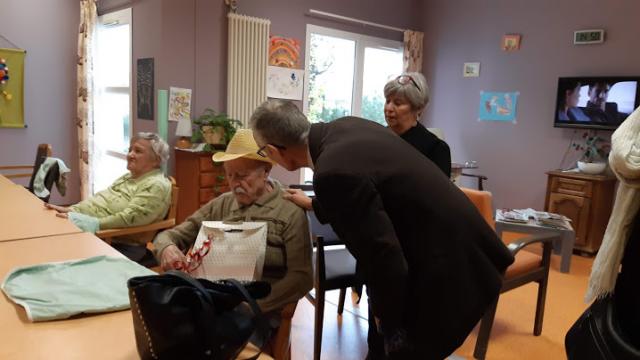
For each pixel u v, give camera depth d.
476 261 1.24
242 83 4.63
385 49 5.93
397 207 1.20
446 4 5.80
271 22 4.84
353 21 5.46
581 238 4.35
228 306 0.95
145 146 2.57
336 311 2.96
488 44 5.40
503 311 3.05
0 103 4.79
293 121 1.36
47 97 5.09
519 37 5.12
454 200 1.25
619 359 1.29
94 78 5.16
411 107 1.92
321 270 2.20
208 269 1.51
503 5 5.24
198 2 4.36
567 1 4.74
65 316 1.13
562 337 2.71
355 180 1.15
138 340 0.90
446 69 5.86
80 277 1.34
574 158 4.75
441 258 1.19
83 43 5.04
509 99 5.24
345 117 1.40
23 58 4.88
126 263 1.46
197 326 0.88
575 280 3.67
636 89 4.26
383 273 1.16
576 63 4.72
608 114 4.44
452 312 1.21
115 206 2.56
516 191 5.25
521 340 2.67
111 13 5.00
